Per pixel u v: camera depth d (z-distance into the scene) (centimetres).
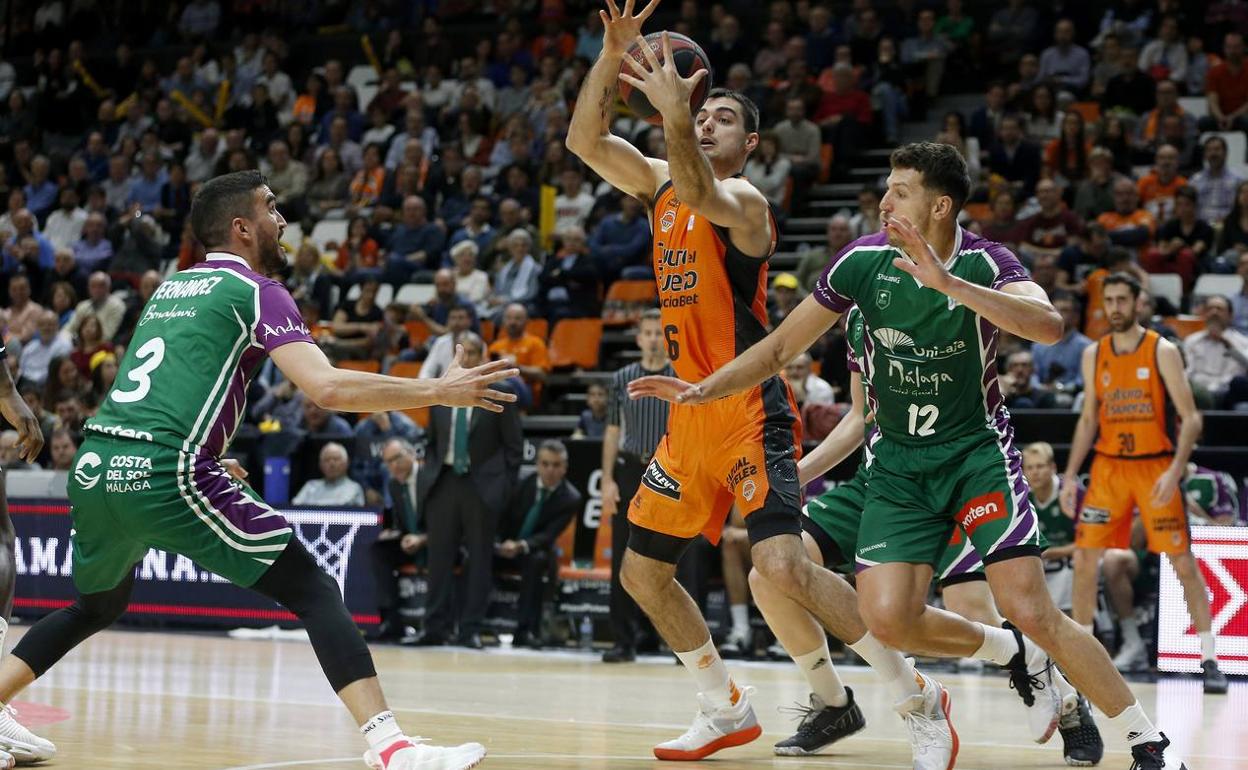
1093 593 880
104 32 2331
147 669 801
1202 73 1580
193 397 400
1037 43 1702
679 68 475
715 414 475
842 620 459
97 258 1741
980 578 549
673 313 488
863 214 1382
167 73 2228
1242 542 891
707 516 487
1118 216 1366
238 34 2225
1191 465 960
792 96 1645
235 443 1195
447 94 1892
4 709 434
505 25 2020
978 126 1552
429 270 1555
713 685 488
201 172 1877
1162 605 909
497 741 519
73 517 414
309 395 386
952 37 1730
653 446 926
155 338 411
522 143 1683
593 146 483
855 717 504
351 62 2138
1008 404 1067
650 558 490
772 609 492
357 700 387
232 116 1988
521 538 1063
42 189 1961
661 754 481
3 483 470
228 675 775
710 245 475
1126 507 871
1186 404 845
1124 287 864
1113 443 871
